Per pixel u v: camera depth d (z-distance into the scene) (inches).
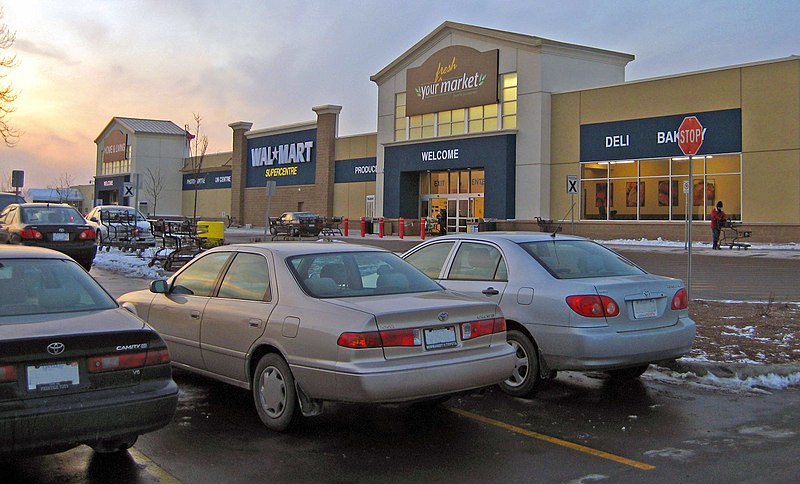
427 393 221.8
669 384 311.9
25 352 171.5
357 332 215.9
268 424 240.5
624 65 1476.4
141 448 221.1
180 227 956.0
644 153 1242.0
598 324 270.7
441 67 1529.3
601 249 321.7
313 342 224.4
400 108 1649.9
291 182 2058.3
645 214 1255.5
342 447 225.1
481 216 1523.1
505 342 248.5
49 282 211.0
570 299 272.5
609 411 270.1
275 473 201.8
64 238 704.4
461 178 1568.7
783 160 1085.8
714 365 319.6
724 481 198.4
